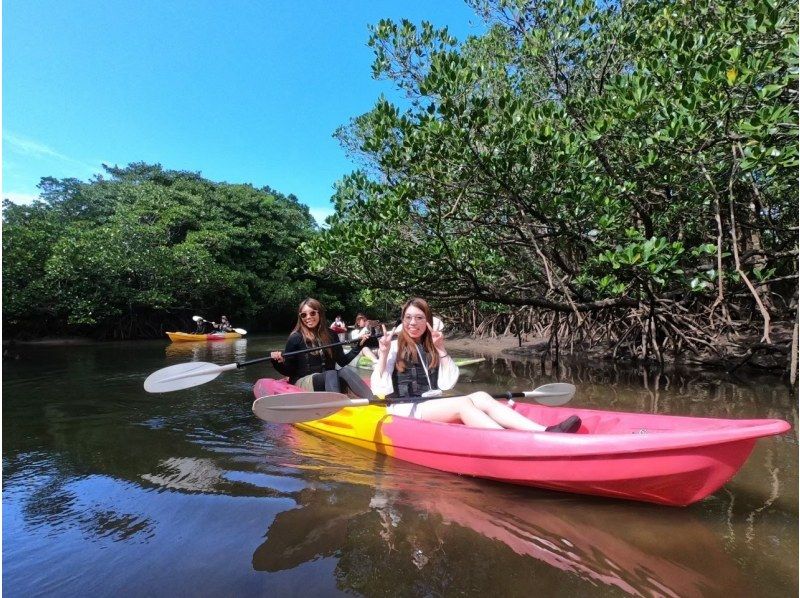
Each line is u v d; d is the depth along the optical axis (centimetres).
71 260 1410
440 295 650
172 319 1842
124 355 990
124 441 336
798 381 485
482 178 514
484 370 676
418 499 235
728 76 382
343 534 200
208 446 325
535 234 582
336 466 284
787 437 323
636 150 484
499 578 168
